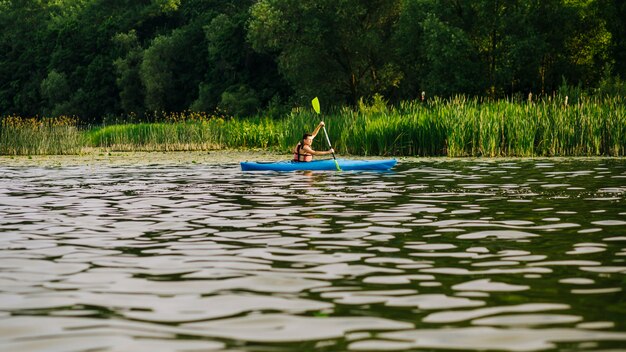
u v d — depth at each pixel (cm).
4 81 7131
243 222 749
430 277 475
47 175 1484
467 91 3209
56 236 670
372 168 1499
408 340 337
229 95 4966
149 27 6838
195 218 787
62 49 6644
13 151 2459
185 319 379
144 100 6081
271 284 460
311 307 401
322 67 3925
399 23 3600
